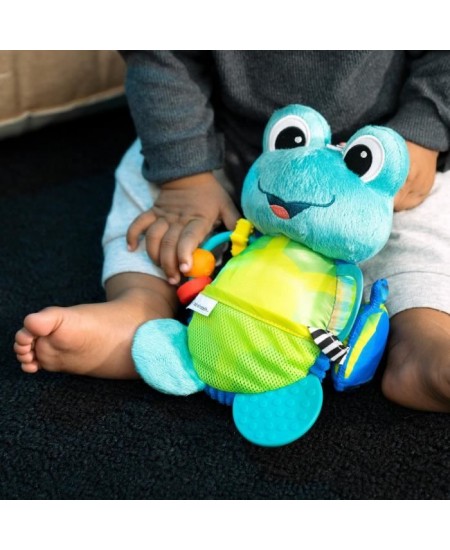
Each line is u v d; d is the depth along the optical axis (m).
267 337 0.75
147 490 0.74
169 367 0.79
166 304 0.90
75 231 1.16
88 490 0.74
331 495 0.73
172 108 0.98
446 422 0.79
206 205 0.95
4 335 0.94
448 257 0.86
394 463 0.75
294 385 0.76
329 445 0.77
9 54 1.17
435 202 0.95
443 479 0.74
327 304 0.76
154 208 0.97
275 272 0.76
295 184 0.75
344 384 0.78
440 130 0.94
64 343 0.77
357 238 0.74
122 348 0.81
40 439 0.79
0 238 1.14
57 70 1.23
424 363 0.74
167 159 0.98
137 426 0.80
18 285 1.04
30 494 0.74
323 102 0.97
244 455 0.77
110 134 1.41
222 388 0.78
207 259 0.88
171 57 0.99
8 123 1.28
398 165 0.74
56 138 1.39
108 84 1.32
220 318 0.77
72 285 1.04
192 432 0.79
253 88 1.00
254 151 1.04
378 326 0.78
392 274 0.87
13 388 0.85
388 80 1.00
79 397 0.84
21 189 1.26
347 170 0.75
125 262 0.93
